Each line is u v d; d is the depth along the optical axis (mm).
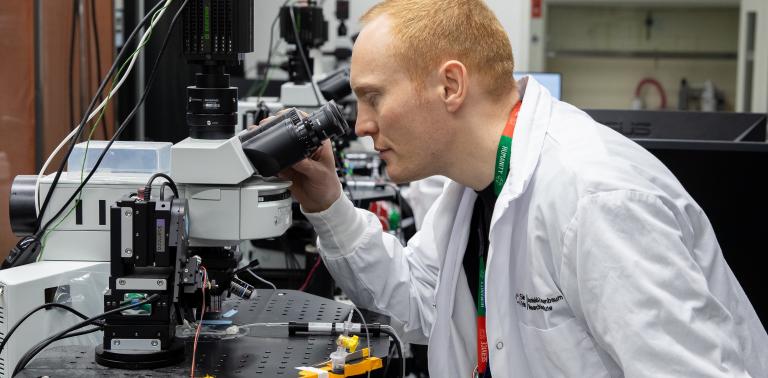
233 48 1410
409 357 2730
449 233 1593
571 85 7520
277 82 4438
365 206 2686
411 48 1321
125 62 1687
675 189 1267
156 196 1385
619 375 1299
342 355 1267
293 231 2383
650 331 1107
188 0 1409
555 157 1306
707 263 1277
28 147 2693
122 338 1282
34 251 1452
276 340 1400
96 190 1450
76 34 3102
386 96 1346
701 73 7344
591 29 7367
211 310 1479
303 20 3322
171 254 1292
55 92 2945
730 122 2715
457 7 1338
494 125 1380
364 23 1408
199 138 1443
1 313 1339
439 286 1596
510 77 1396
